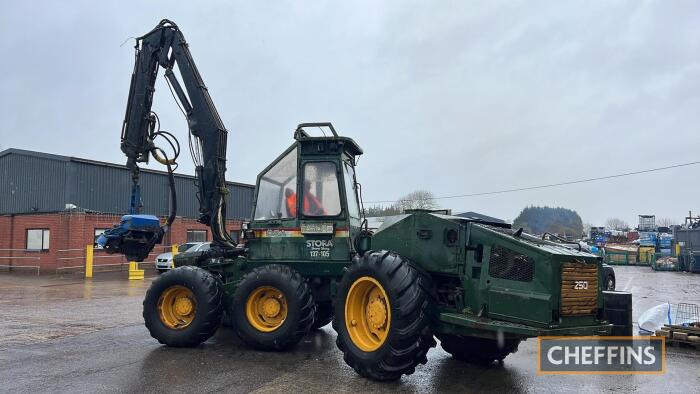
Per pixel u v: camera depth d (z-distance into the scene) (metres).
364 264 5.82
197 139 8.42
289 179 7.40
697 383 5.88
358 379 5.66
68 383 5.35
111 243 8.34
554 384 5.74
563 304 4.98
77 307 11.49
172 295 7.33
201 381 5.48
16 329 8.55
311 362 6.38
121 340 7.62
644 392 5.51
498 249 5.37
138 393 5.05
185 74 8.49
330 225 7.02
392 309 5.42
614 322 7.89
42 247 23.20
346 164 7.48
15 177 24.55
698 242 36.88
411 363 5.39
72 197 23.03
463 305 5.60
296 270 7.27
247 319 6.99
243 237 7.62
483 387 5.55
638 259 43.75
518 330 4.93
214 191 8.23
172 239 27.09
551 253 4.97
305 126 7.29
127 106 8.89
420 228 5.96
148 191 26.48
